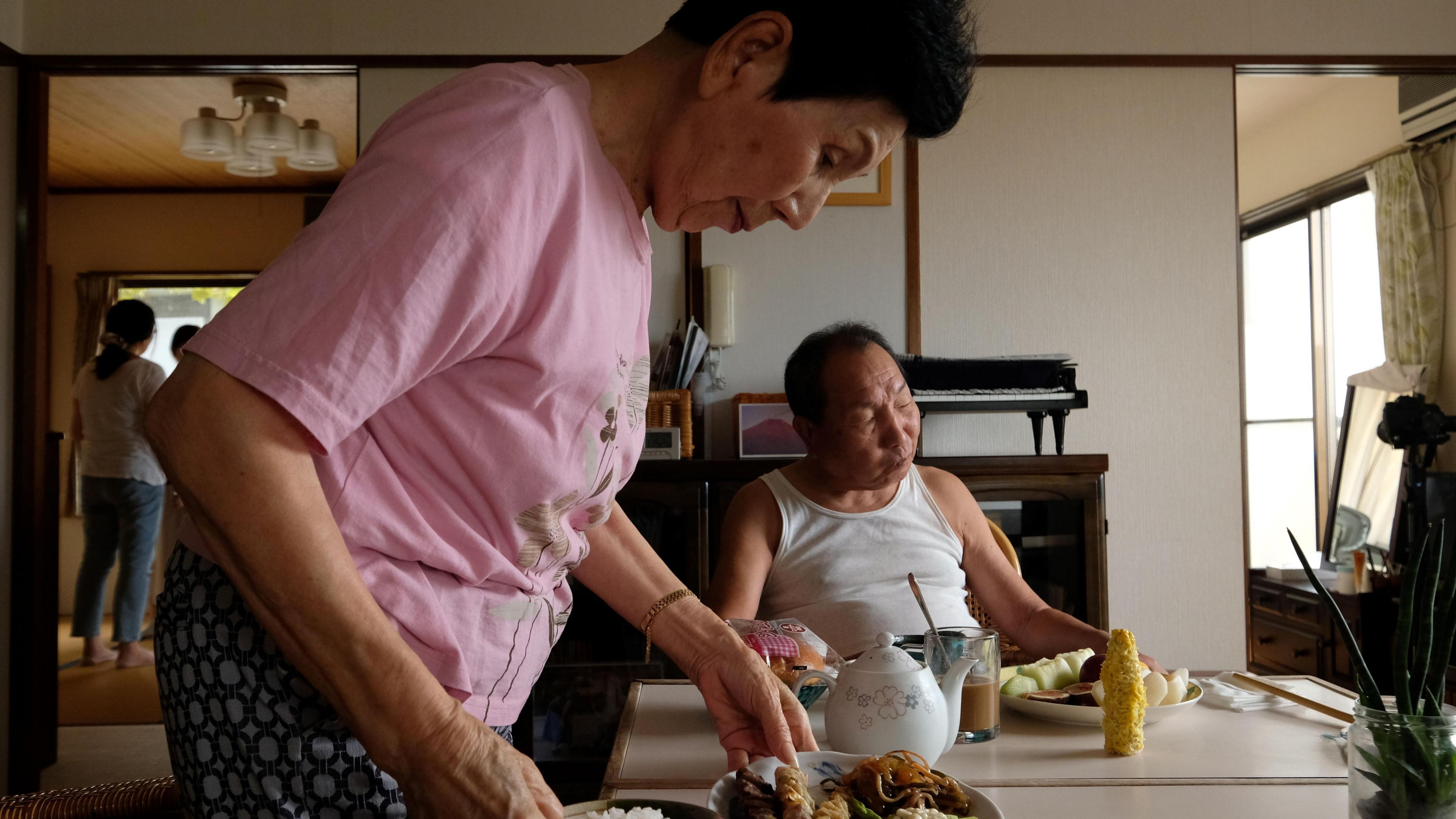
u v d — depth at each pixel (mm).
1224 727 1173
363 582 573
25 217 3072
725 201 784
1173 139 3152
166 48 3068
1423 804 740
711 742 1130
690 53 758
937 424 3084
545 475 689
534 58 3074
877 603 1808
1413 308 3982
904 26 703
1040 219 3129
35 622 3088
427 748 562
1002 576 1924
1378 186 4133
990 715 1125
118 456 4496
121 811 1087
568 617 844
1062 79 3146
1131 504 3111
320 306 550
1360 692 815
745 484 2645
